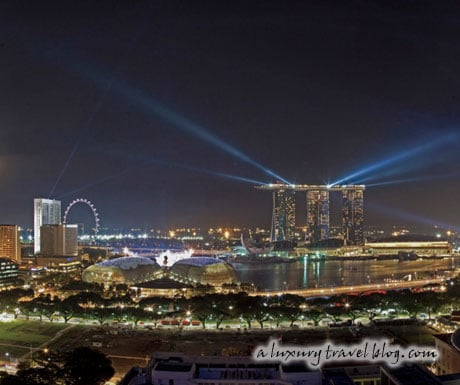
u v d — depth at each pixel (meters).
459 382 198.38
